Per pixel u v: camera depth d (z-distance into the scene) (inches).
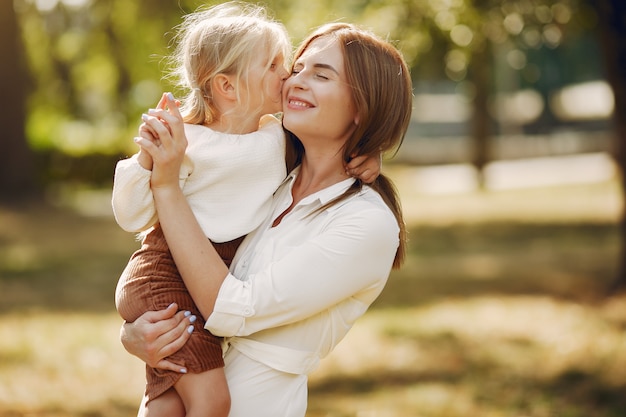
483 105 1007.6
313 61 112.3
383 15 468.1
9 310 415.2
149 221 108.0
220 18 114.5
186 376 105.2
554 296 430.3
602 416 253.4
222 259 112.4
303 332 109.6
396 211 118.0
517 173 1182.9
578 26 487.2
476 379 297.1
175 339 104.5
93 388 293.9
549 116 1696.6
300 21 434.9
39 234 677.3
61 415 264.4
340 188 112.7
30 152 884.0
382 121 112.6
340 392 288.2
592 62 1720.0
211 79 111.8
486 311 406.0
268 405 108.9
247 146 110.6
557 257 551.5
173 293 107.2
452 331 369.4
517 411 262.1
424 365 318.0
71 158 1000.9
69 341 355.3
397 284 483.8
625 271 427.2
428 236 680.4
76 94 1157.7
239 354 109.7
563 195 917.8
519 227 706.8
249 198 111.1
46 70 1120.8
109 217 787.4
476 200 913.5
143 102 1083.3
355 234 107.9
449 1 457.4
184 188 109.3
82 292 464.1
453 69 682.2
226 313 104.1
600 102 1800.0
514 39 515.8
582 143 1526.8
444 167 1352.1
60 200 882.8
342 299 108.3
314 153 115.6
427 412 263.4
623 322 361.4
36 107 1105.4
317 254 106.5
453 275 507.5
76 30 1039.6
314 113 111.4
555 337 347.9
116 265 547.5
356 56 111.6
